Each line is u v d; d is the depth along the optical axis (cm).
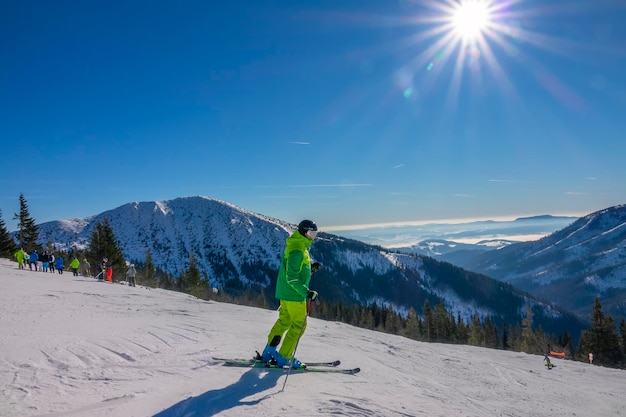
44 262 3500
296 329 558
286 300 550
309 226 530
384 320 8200
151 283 4441
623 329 5350
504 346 7331
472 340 6347
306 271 538
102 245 5766
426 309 6844
